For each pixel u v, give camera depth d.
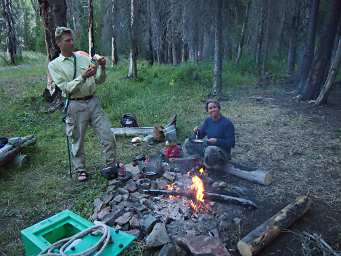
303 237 3.48
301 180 4.81
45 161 5.69
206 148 4.84
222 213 3.94
